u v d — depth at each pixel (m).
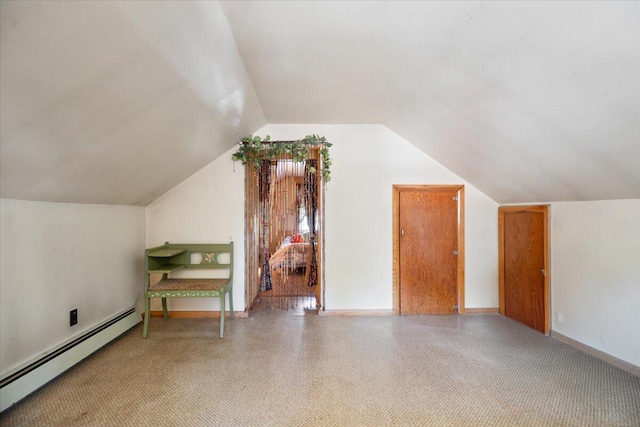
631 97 1.53
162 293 3.13
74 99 1.55
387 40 1.89
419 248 3.84
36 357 2.22
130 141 2.22
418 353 2.78
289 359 2.66
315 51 2.04
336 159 3.81
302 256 4.44
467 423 1.88
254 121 3.43
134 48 1.46
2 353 1.99
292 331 3.28
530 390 2.20
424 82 2.39
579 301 2.83
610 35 1.32
